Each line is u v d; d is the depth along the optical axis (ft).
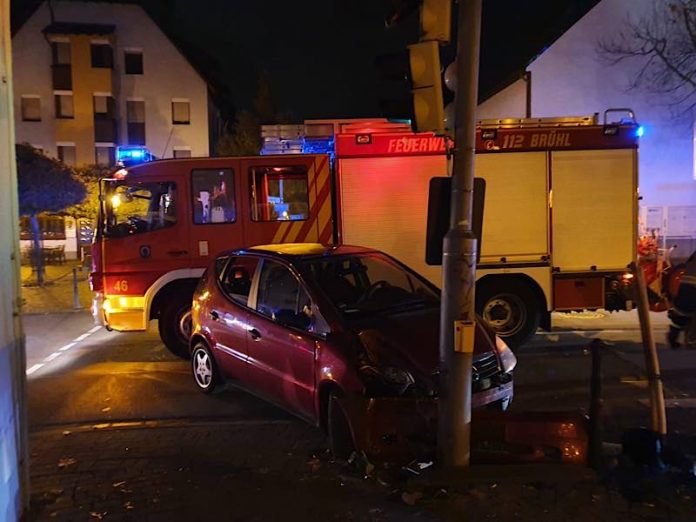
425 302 19.63
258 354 19.57
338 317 17.43
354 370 15.97
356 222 28.60
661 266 31.73
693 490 13.52
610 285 28.55
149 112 111.86
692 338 14.44
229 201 28.60
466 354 13.97
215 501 13.78
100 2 109.60
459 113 13.48
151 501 13.88
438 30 13.87
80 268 77.51
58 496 14.23
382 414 15.30
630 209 28.43
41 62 107.45
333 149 30.17
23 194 60.44
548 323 28.66
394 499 13.37
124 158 31.09
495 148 27.84
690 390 21.90
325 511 13.07
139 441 18.20
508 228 28.07
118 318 28.32
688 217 62.95
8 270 12.38
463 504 13.01
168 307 28.68
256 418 20.29
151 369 27.30
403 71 14.33
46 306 48.67
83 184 71.56
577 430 15.12
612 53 70.18
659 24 68.85
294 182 28.94
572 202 28.22
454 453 14.21
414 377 15.80
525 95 72.33
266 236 28.73
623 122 28.86
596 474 14.21
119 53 110.52
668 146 70.08
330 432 16.17
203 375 23.07
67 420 20.59
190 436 18.57
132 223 28.37
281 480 14.84
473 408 16.29
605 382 23.15
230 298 21.50
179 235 28.43
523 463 14.79
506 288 28.19
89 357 30.09
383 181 28.63
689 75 67.31
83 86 107.96
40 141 108.17
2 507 11.64
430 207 14.38
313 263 19.56
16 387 12.80
